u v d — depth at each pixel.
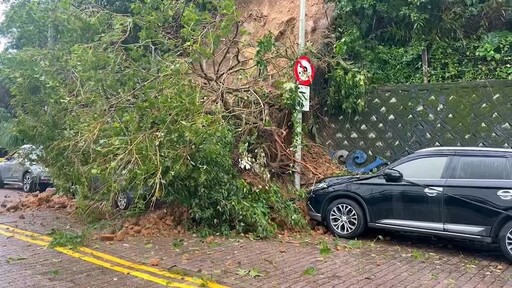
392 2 11.59
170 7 9.60
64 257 6.94
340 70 10.96
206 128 7.47
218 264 6.62
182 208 8.95
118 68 9.09
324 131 11.63
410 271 6.58
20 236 8.23
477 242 7.87
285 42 12.88
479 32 11.23
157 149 7.44
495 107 9.86
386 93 11.04
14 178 16.06
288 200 9.20
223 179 8.34
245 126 9.38
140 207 8.66
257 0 14.83
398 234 9.08
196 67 9.39
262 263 6.72
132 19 9.42
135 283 5.80
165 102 7.50
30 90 9.77
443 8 11.31
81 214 9.29
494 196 7.27
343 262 6.95
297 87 9.54
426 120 10.55
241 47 10.50
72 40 9.95
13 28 10.62
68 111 9.09
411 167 8.16
